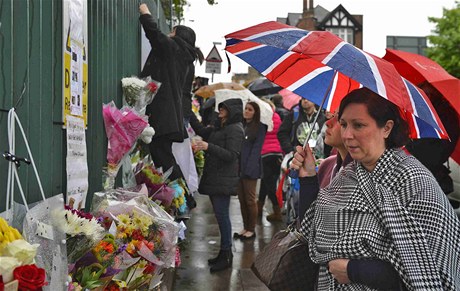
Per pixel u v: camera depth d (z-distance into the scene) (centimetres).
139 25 671
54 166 333
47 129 320
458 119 440
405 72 425
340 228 263
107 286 321
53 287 239
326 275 278
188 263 739
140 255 344
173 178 600
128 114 478
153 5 789
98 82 457
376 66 262
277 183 1030
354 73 254
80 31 386
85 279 294
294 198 685
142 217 359
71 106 363
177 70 610
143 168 539
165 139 589
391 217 250
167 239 369
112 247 312
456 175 791
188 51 632
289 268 313
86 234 273
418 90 279
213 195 707
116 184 514
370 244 254
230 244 717
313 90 365
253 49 360
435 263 241
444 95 385
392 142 272
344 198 269
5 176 255
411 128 318
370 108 266
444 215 247
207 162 710
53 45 330
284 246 316
